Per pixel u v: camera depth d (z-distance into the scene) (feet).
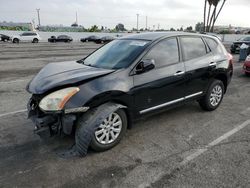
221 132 14.80
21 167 11.09
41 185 9.96
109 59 14.35
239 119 16.87
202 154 12.30
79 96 11.27
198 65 16.30
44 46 98.99
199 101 18.01
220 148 12.89
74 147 12.38
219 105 19.25
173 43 15.35
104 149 12.36
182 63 15.39
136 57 13.41
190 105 19.43
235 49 66.39
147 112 13.96
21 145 12.97
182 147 12.98
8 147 12.76
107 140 12.41
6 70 35.70
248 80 29.78
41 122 11.45
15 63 43.65
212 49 17.95
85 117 11.55
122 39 16.26
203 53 17.16
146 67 13.01
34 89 11.82
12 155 12.02
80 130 11.45
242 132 14.82
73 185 9.99
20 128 15.02
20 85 26.07
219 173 10.74
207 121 16.42
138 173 10.77
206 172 10.83
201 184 10.05
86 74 12.21
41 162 11.48
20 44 111.45
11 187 9.81
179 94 15.47
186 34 16.46
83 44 123.13
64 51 73.87
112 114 12.35
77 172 10.79
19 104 19.61
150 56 13.85
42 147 12.76
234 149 12.78
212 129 15.20
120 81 12.41
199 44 17.11
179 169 11.05
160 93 14.24
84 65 14.55
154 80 13.69
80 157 11.87
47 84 11.68
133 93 12.84
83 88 11.45
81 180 10.28
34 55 59.26
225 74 18.44
